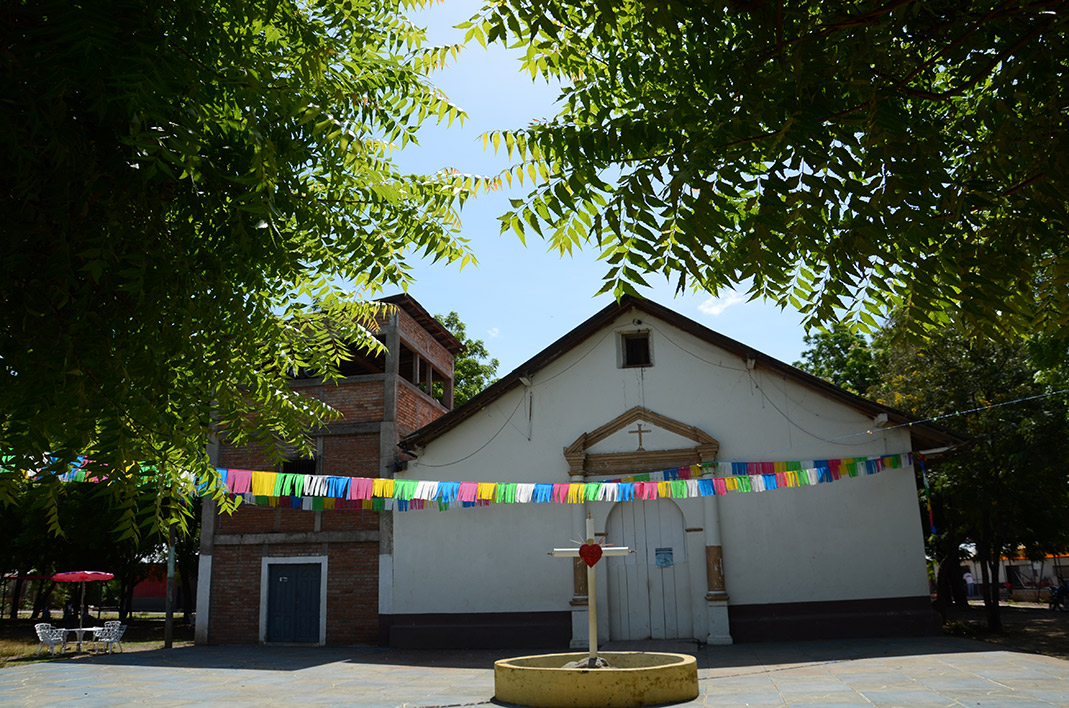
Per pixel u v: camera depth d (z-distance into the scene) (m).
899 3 1.95
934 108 2.64
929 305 2.25
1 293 2.06
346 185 2.97
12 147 1.96
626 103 2.54
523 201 2.24
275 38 2.77
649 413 16.17
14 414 2.03
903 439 15.12
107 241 2.08
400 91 3.11
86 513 26.27
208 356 2.69
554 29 2.21
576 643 14.93
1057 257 2.38
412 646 15.83
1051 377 15.53
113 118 2.16
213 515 18.05
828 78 2.01
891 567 14.66
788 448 15.59
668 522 15.75
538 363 16.77
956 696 8.31
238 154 2.53
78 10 1.98
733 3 2.05
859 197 1.95
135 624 31.81
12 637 24.39
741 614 14.91
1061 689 8.48
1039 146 2.24
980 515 18.19
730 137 2.01
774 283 2.03
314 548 17.34
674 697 8.72
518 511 16.22
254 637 17.19
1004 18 2.07
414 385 19.73
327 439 17.73
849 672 10.43
